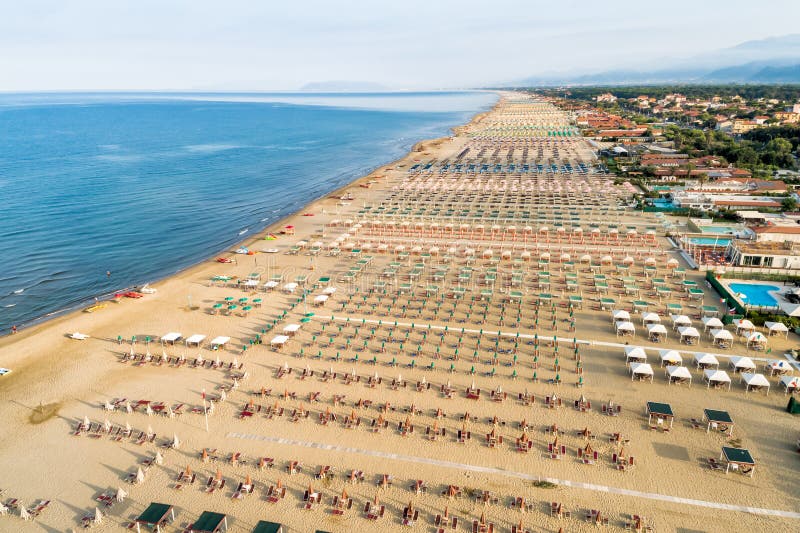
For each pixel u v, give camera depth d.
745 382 43.84
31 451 37.12
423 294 63.91
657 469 34.91
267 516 31.11
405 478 34.16
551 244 83.50
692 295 61.81
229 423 39.81
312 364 48.31
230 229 98.56
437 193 120.38
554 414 40.84
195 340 51.28
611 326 55.53
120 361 49.31
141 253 85.00
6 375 47.22
